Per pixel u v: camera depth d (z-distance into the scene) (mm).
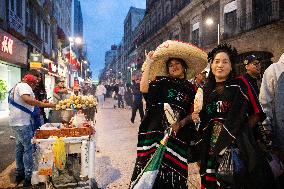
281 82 2607
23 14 17078
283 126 2594
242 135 2061
